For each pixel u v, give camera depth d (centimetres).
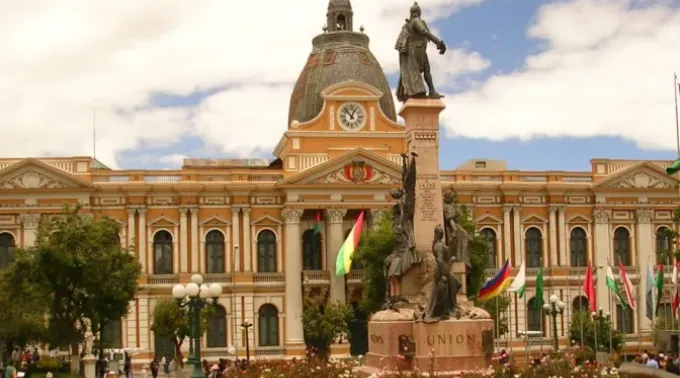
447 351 3919
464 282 4178
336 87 9556
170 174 9350
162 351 9112
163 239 9312
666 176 10012
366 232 8606
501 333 8531
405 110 4253
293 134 9500
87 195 9094
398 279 4144
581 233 9981
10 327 6938
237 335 9244
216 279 9294
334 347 9006
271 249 9456
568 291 9825
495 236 9781
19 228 8981
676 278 7062
